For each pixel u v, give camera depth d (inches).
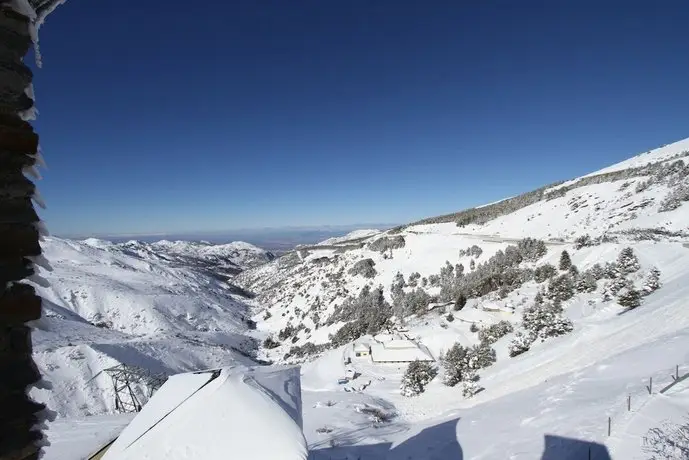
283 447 334.0
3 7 94.6
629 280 1646.2
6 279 97.6
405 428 1054.4
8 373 99.7
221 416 360.5
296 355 3944.4
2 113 96.3
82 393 1935.3
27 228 102.3
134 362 2490.2
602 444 538.3
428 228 6505.9
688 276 1483.8
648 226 2755.9
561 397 813.2
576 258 2571.4
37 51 106.3
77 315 4488.2
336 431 1104.8
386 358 2196.1
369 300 4441.4
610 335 1208.2
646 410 588.7
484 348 1598.2
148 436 352.2
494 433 754.2
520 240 3949.3
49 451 797.9
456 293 3193.9
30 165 104.3
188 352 3149.6
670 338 925.8
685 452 445.1
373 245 6363.2
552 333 1460.4
